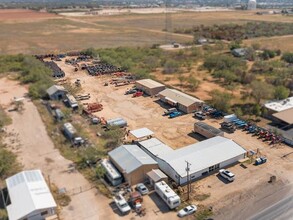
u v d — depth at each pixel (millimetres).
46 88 79750
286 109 62844
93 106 69500
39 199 38094
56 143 55594
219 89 81188
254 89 71812
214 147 48938
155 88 77938
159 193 41062
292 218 36906
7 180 42000
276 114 60969
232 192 41938
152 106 71562
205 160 46156
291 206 38906
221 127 60312
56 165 49031
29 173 42844
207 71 98250
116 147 52812
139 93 78062
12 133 59844
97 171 45969
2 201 40750
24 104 73812
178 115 66250
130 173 42750
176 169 43938
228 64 99750
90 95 79062
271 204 39438
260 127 59344
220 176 45250
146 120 64375
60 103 73562
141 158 45500
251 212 38188
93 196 41844
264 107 65125
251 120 62906
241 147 49500
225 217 37562
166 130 59844
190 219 37438
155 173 43625
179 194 41562
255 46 130750
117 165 45531
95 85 86750
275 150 51812
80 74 97438
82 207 39875
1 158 48812
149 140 53312
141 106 71750
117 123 60625
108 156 49469
